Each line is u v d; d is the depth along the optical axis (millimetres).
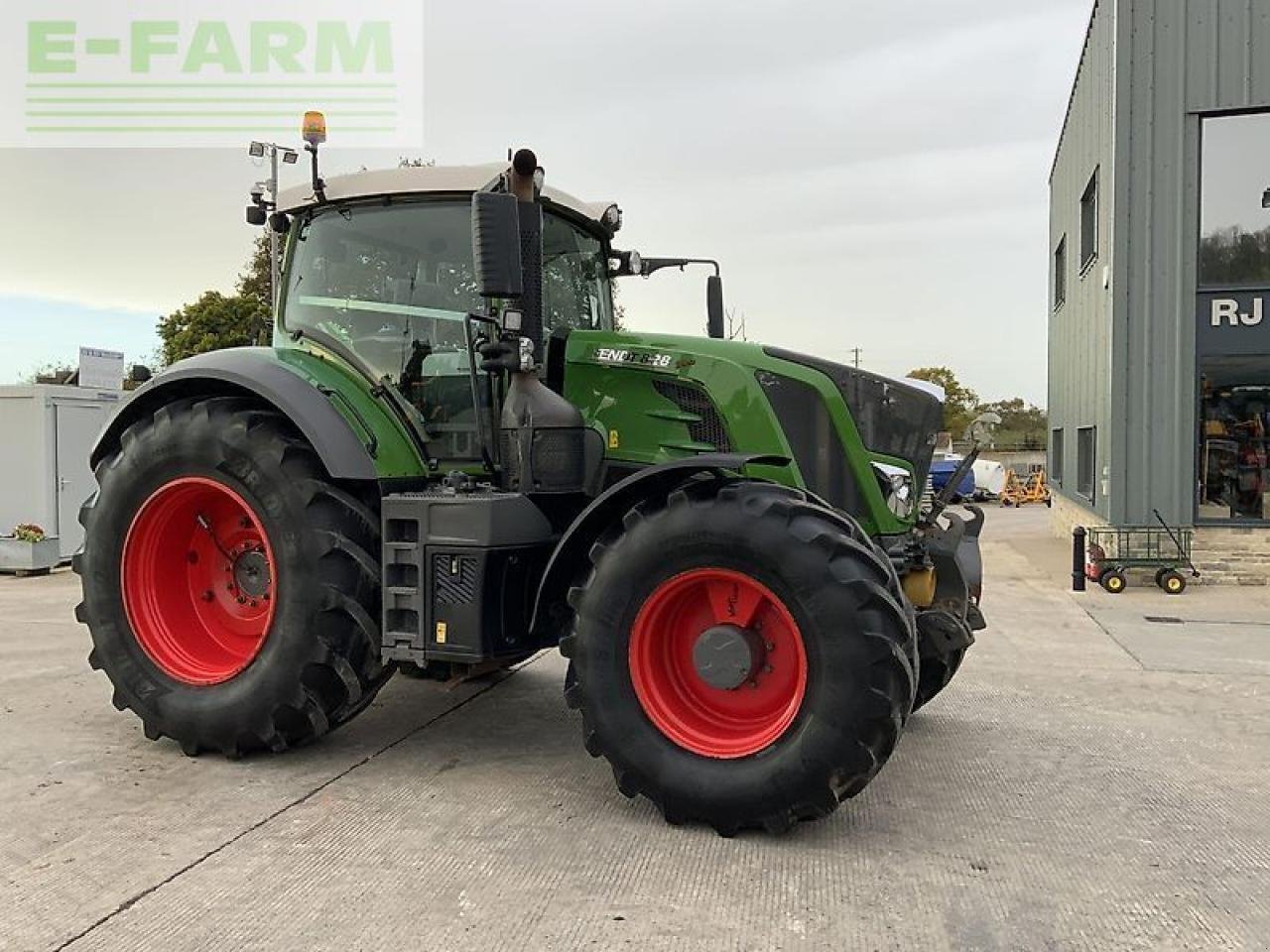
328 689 4172
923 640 4402
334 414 4242
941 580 4637
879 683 3287
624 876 3191
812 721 3344
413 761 4367
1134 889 3146
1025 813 3807
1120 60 10961
